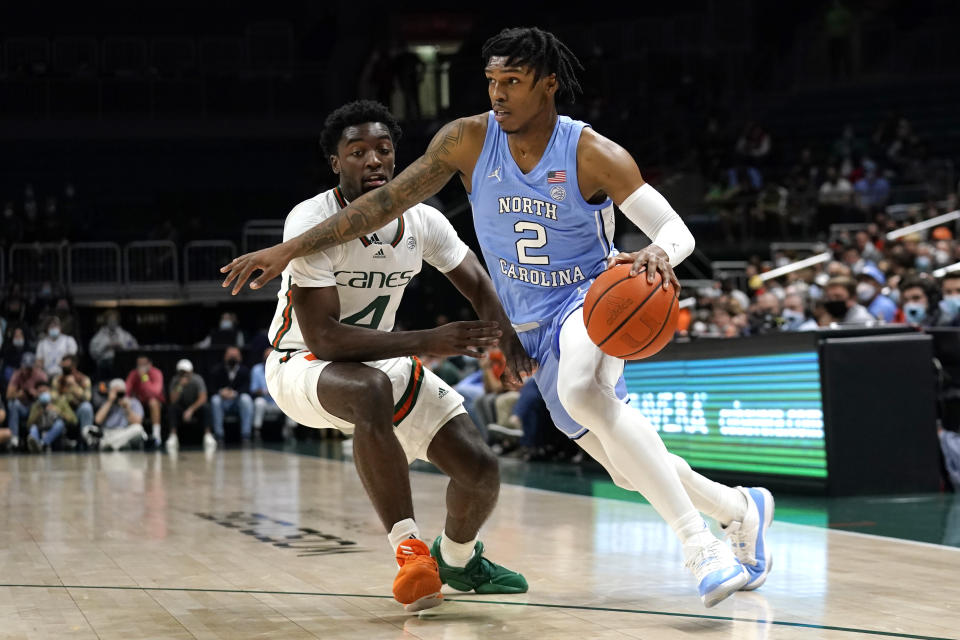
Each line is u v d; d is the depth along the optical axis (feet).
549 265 10.36
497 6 75.61
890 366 20.51
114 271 57.36
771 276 40.32
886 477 20.43
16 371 38.47
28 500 21.65
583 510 18.71
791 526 16.47
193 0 76.02
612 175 9.83
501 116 9.86
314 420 11.26
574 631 9.37
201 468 29.50
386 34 71.82
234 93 69.97
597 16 77.30
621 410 9.98
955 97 63.67
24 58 72.18
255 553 14.30
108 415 38.58
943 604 10.33
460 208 54.13
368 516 18.48
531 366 10.88
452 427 11.05
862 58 68.54
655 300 9.24
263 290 58.13
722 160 57.93
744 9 72.84
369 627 9.70
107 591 11.62
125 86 68.64
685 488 10.83
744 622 9.60
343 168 11.10
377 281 11.25
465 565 11.32
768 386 21.81
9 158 67.77
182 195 65.72
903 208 49.08
